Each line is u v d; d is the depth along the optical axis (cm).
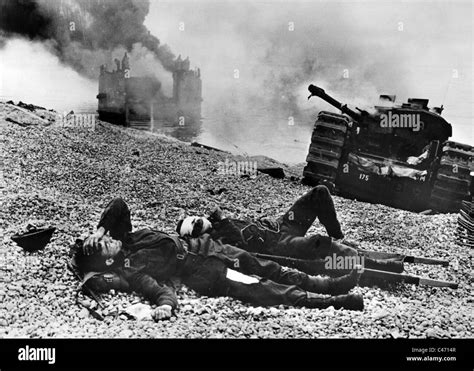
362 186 903
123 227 493
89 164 786
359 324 471
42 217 597
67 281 492
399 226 749
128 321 450
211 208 699
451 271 605
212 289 489
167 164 851
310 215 544
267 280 489
